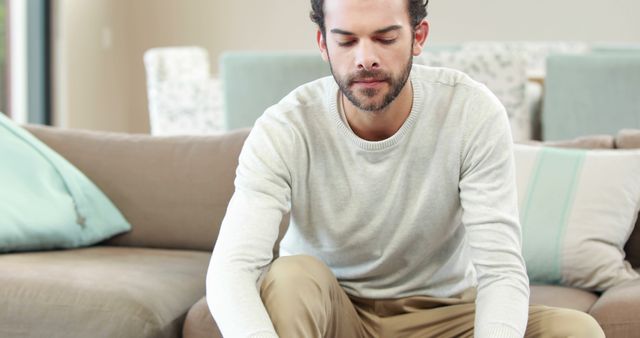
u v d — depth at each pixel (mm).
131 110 7340
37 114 6133
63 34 6211
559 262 2180
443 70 1766
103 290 1932
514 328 1512
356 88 1597
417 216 1738
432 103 1719
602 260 2150
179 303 1991
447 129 1707
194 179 2477
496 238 1620
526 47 6059
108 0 6879
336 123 1728
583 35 6723
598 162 2258
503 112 1701
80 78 6484
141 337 1860
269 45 7207
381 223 1753
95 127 6734
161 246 2494
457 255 1832
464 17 6883
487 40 6855
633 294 1870
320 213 1780
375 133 1710
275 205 1688
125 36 7219
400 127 1706
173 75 5160
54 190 2436
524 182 2283
